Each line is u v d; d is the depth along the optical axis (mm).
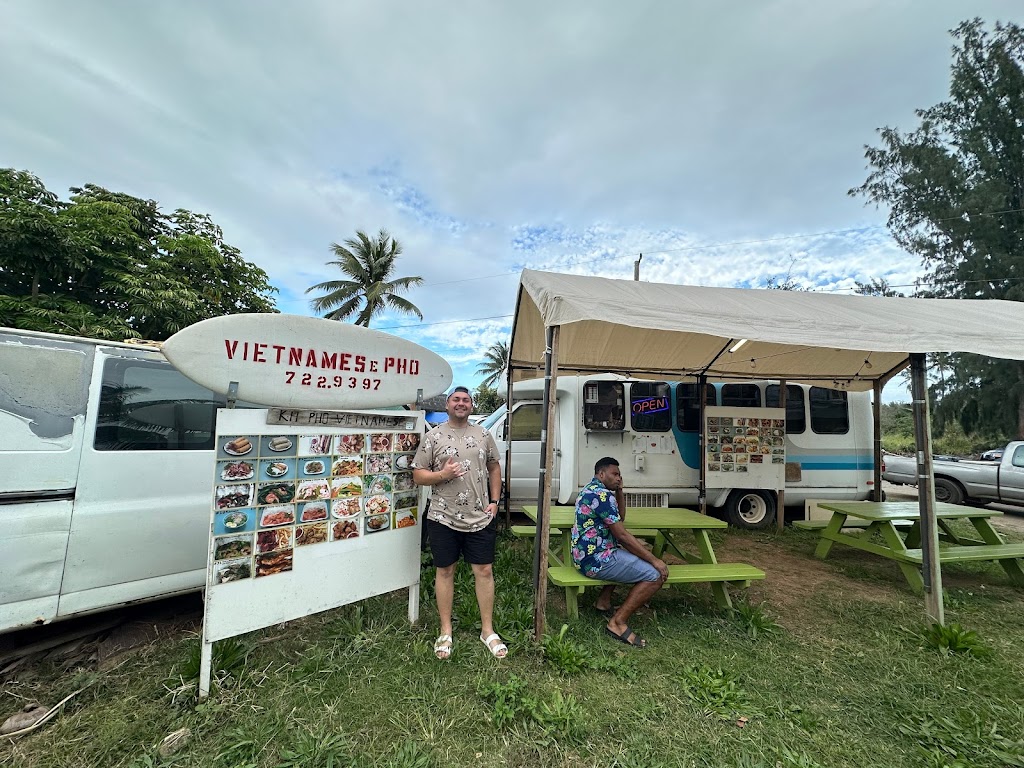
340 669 2609
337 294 21812
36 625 2494
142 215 11203
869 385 6641
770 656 2980
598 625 3338
